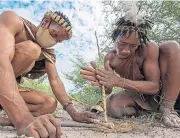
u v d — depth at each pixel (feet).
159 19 5.78
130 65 3.16
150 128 2.89
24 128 1.99
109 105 3.36
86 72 2.90
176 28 5.88
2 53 2.19
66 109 2.86
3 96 2.07
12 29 2.38
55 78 2.87
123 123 2.87
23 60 2.46
